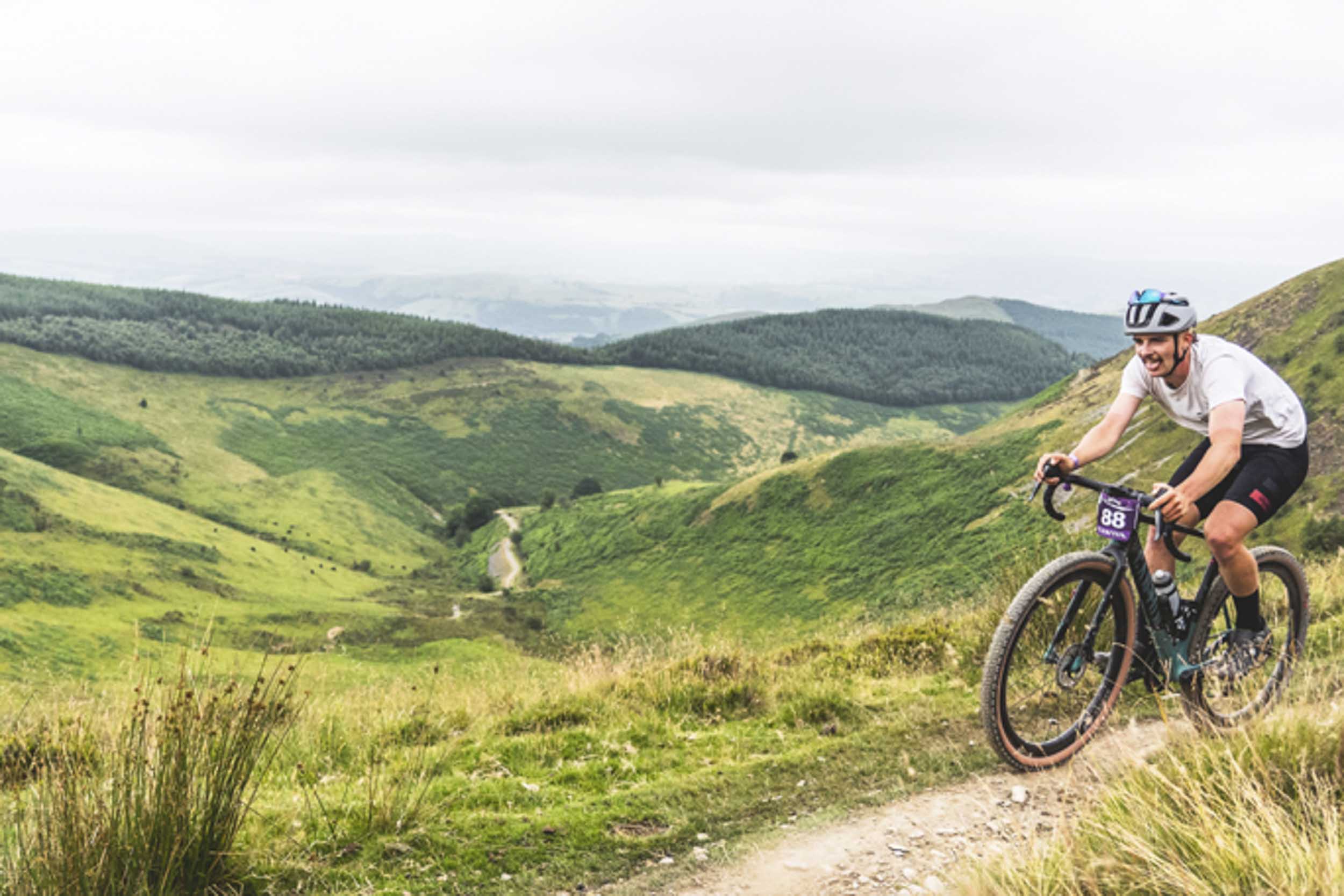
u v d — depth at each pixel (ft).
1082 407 413.59
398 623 357.82
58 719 11.29
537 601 414.41
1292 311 376.27
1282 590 14.89
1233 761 8.67
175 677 10.31
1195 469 11.80
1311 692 12.37
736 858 10.13
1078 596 11.68
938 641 23.61
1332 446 287.69
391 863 9.96
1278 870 6.94
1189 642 12.45
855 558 361.71
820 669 24.13
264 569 446.19
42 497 431.43
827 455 452.76
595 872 9.90
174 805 9.01
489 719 19.71
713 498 459.73
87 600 345.51
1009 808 10.91
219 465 626.64
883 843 10.23
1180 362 11.49
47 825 8.57
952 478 393.29
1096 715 12.21
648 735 17.21
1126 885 7.57
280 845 10.10
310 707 17.56
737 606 356.38
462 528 600.39
